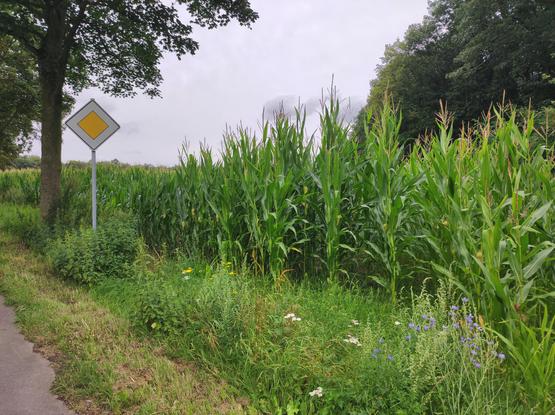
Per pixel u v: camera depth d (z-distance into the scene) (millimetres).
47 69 11070
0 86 18359
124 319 4867
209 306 4180
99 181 13734
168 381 3463
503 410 2869
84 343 4195
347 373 3076
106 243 7109
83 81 15578
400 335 3783
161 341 4230
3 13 10789
